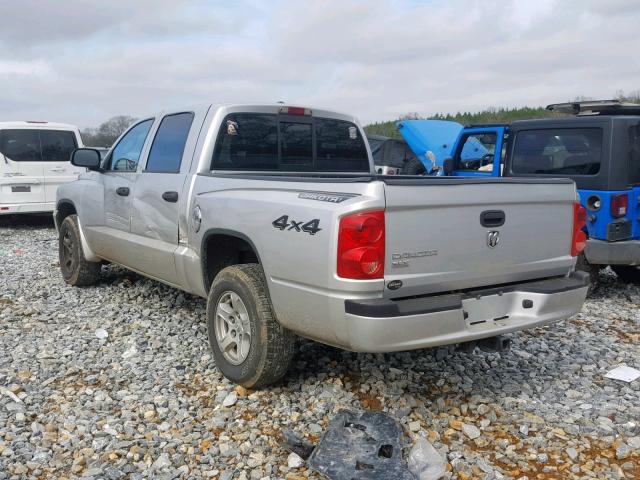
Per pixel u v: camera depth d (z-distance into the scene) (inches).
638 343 214.7
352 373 177.8
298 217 142.8
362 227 128.9
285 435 137.2
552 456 136.9
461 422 150.9
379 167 548.1
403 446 137.1
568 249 168.9
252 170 201.5
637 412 158.2
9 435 142.7
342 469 127.1
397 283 134.0
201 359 189.3
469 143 353.4
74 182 279.7
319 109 218.2
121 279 288.7
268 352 157.2
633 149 263.4
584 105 287.0
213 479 128.2
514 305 157.6
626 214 260.7
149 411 155.6
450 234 140.9
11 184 500.7
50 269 325.4
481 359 192.7
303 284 142.7
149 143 220.7
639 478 128.6
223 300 171.8
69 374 178.9
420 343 135.6
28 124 507.8
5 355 193.8
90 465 132.1
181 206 192.1
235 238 174.7
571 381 178.1
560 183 163.6
